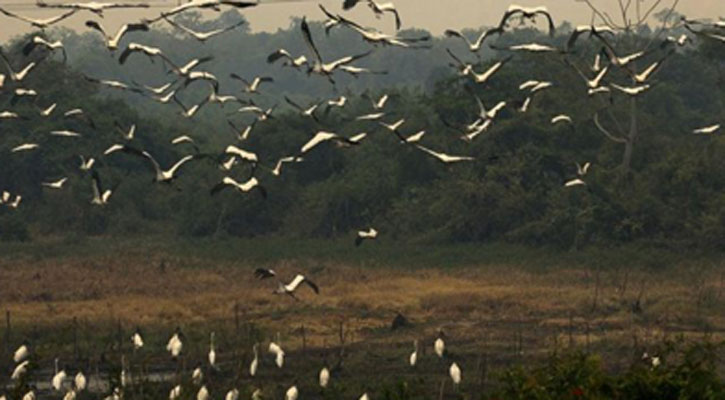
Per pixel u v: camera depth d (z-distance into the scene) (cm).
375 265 5716
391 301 4581
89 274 5384
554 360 1786
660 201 5884
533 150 6438
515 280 5106
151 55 2939
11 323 4047
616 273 5184
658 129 6944
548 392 1711
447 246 6231
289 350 3622
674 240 5691
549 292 4681
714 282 4919
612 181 6122
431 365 3309
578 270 5356
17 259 6044
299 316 4325
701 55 7138
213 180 7306
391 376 3141
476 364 3316
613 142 6506
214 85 3144
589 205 5947
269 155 7425
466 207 6334
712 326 3969
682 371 1695
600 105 6625
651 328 3894
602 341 3609
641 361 1880
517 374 1752
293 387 2494
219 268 5644
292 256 6075
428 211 6538
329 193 6931
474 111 6612
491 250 5972
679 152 6206
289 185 7288
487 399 1766
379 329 4028
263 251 6247
